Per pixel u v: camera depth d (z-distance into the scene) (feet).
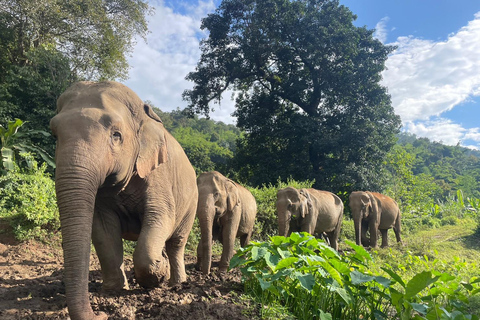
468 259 33.60
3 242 24.11
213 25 74.18
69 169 8.89
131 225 13.92
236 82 83.76
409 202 67.82
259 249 13.41
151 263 11.70
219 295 13.43
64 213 8.73
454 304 11.78
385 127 69.41
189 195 16.37
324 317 11.03
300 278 11.62
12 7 57.26
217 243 32.30
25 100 54.29
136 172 12.03
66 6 61.46
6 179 29.94
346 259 14.51
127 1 68.54
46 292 13.73
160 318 10.74
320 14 71.46
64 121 9.58
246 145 81.71
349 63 70.18
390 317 13.03
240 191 25.36
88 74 67.62
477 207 25.16
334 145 64.18
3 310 11.04
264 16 69.92
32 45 62.75
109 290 13.00
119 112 10.68
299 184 52.95
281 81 77.66
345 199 66.90
